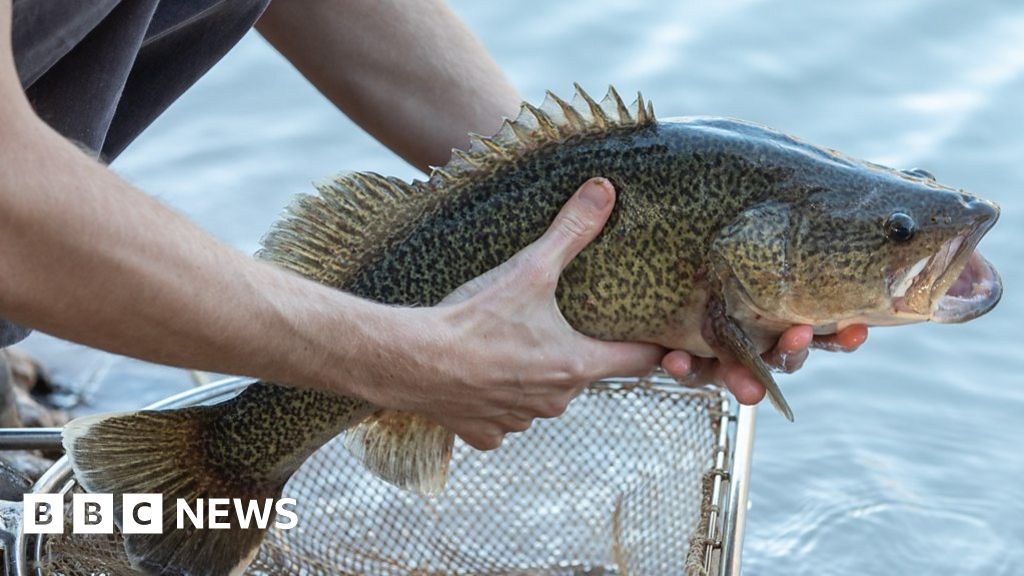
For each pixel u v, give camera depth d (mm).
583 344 1506
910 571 2010
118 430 1526
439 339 1445
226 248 1376
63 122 1506
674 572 1721
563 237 1484
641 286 1513
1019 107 2904
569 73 3045
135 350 1360
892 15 3158
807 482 2105
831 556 2016
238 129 2912
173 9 1553
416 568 1764
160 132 2891
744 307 1519
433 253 1528
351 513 1760
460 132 1673
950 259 1501
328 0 1660
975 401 2234
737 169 1504
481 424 1515
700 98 2982
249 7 1589
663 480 1757
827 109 2955
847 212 1504
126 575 1589
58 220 1295
